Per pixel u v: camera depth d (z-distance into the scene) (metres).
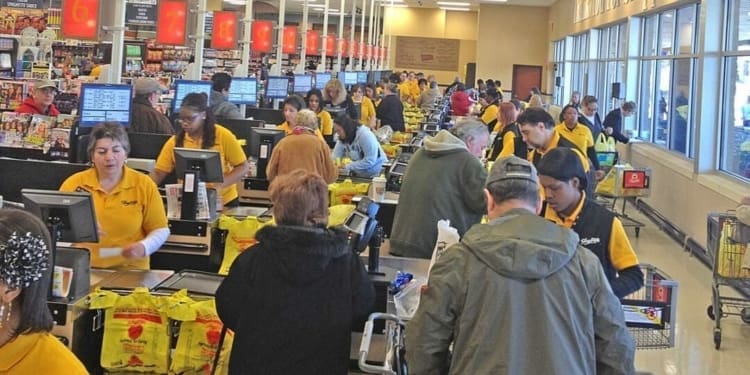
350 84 18.53
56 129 7.99
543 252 2.31
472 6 32.12
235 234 4.78
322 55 17.78
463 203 4.54
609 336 2.34
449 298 2.35
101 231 3.84
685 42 11.74
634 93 14.49
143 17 10.04
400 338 2.82
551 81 28.77
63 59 16.31
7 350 1.74
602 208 3.34
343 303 2.88
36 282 1.73
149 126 7.07
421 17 36.47
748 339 6.16
